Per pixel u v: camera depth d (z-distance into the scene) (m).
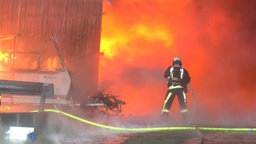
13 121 8.27
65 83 11.51
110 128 10.02
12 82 7.54
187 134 9.41
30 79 11.67
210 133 9.71
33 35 13.34
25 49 13.26
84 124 10.02
